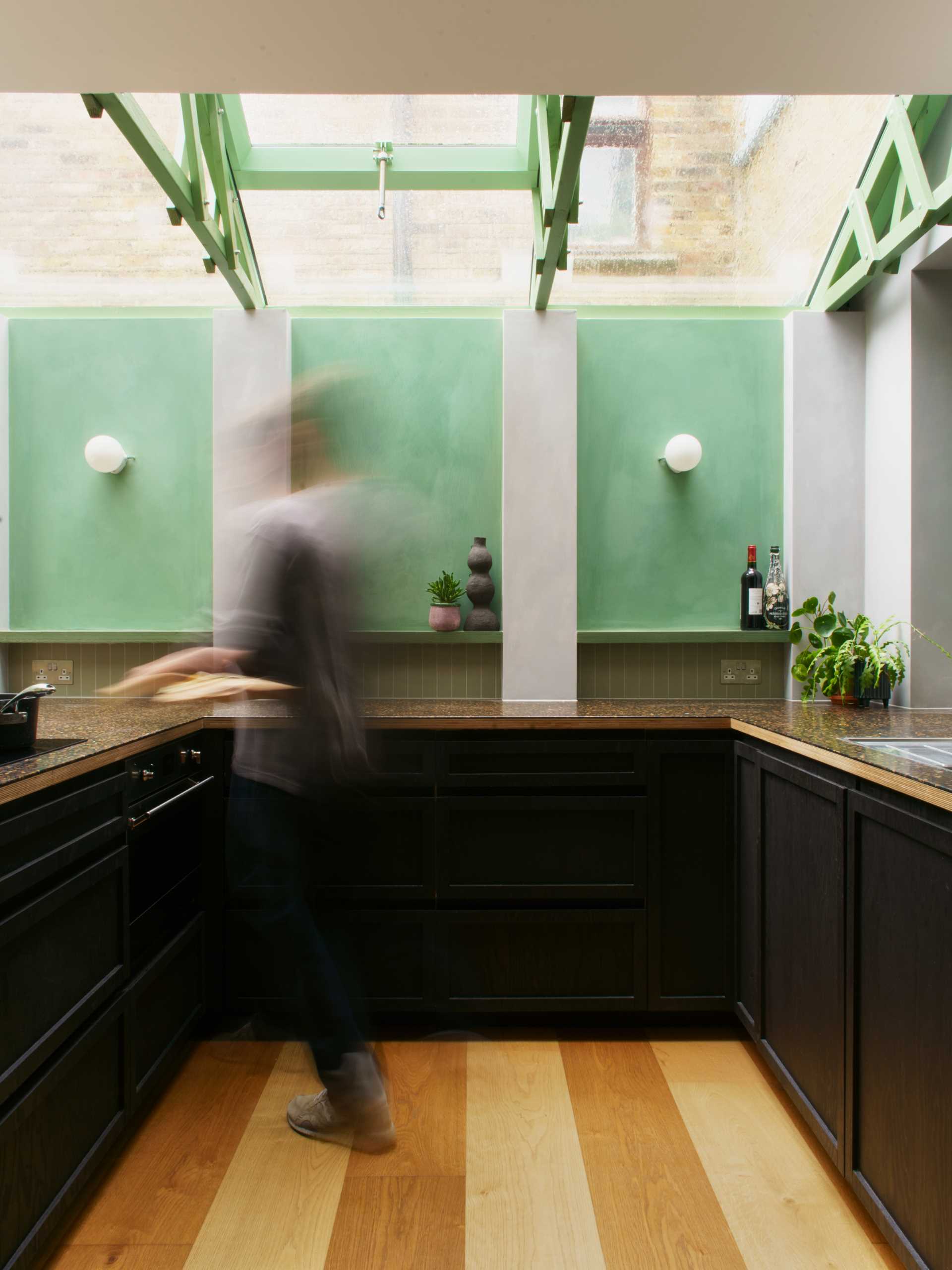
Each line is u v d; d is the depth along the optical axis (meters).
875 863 1.37
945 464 2.50
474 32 1.59
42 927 1.31
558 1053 2.10
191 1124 1.76
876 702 2.54
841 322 2.78
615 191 2.54
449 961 2.19
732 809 2.20
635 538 2.87
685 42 1.63
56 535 2.87
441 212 2.60
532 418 2.73
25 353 2.85
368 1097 1.64
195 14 1.53
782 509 2.87
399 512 2.85
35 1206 1.27
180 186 2.08
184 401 2.86
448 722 2.19
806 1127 1.75
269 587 1.51
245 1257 1.35
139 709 2.43
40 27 1.57
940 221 2.14
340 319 2.83
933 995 1.17
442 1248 1.37
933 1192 1.17
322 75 1.74
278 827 1.55
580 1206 1.48
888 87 1.78
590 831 2.21
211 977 2.17
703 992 2.20
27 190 2.47
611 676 2.86
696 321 2.87
